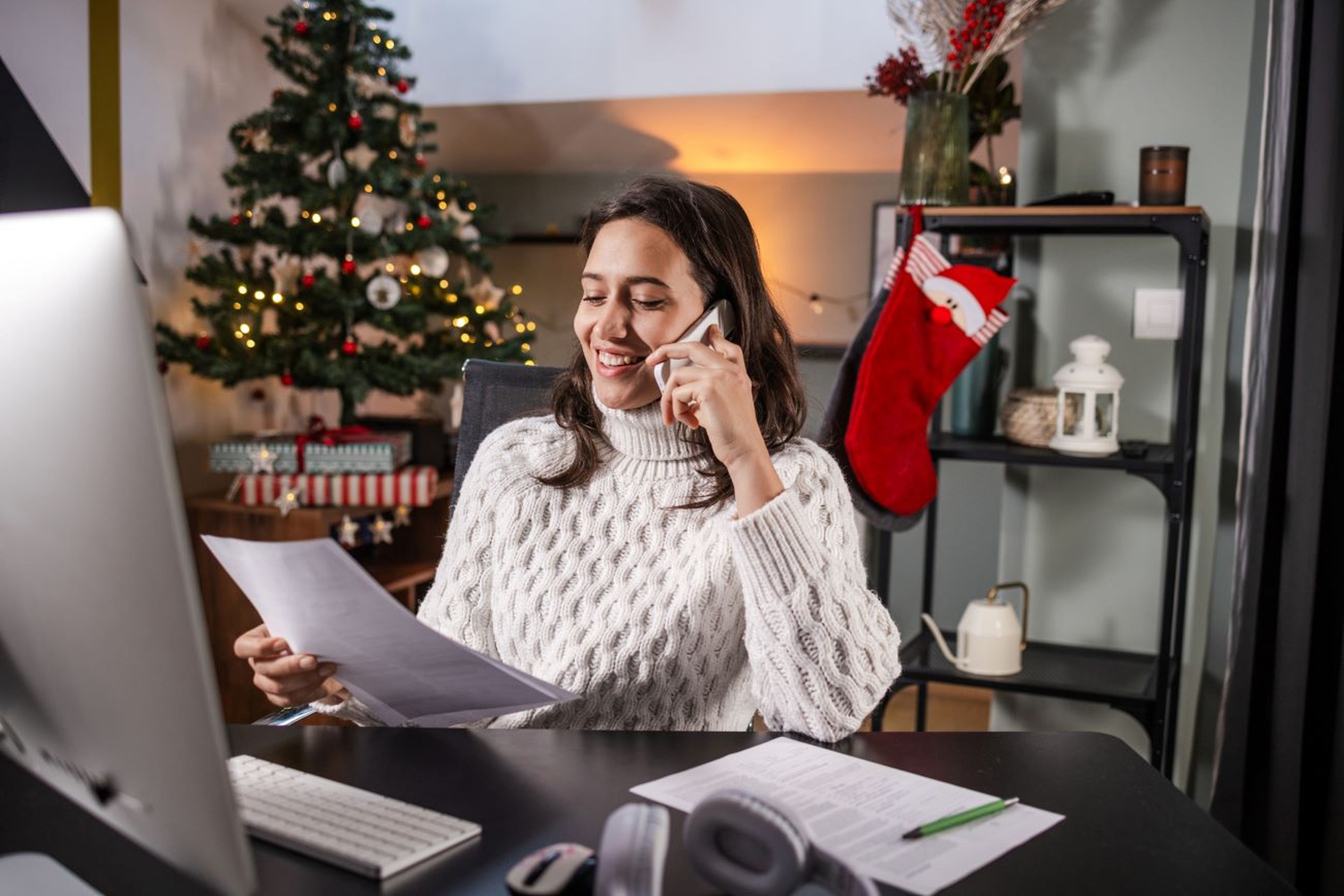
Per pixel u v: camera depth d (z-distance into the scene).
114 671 0.55
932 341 2.25
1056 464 2.23
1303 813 2.09
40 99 2.80
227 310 3.05
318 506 3.13
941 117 2.33
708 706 1.27
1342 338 2.02
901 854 0.77
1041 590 2.53
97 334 0.50
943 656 2.40
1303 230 1.99
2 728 0.72
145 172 3.19
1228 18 2.34
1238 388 2.35
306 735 1.00
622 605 1.25
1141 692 2.18
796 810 0.84
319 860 0.75
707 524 1.26
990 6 2.28
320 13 3.04
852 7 3.54
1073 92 2.46
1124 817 0.84
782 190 5.09
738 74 3.67
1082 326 2.48
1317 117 1.97
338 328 3.22
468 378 1.59
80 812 0.84
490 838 0.78
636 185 1.25
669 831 0.80
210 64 3.47
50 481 0.54
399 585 3.26
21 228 0.52
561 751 0.96
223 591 3.10
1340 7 1.94
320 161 3.37
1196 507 2.42
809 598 1.05
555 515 1.31
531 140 4.59
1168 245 2.41
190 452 3.42
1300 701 2.01
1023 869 0.75
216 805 0.54
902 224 2.31
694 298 1.21
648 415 1.27
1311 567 1.99
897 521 2.27
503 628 1.31
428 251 3.26
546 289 5.32
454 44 3.89
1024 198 2.51
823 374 5.05
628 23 3.73
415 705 1.08
